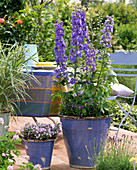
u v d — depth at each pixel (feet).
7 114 10.12
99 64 9.25
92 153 8.91
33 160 8.98
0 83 10.07
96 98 8.81
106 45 8.96
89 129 8.74
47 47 19.75
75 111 8.97
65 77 9.33
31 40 19.61
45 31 19.83
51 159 9.30
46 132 8.97
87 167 9.02
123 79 14.51
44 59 18.99
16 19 20.22
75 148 8.96
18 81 10.56
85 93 9.02
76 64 9.11
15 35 19.72
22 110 11.17
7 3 20.31
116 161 7.46
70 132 8.91
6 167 6.87
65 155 10.61
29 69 11.59
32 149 8.89
